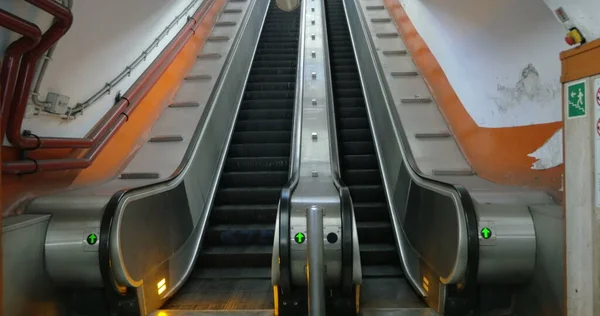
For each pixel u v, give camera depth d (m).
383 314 2.90
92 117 3.55
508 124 3.34
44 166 2.77
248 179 4.95
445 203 2.80
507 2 2.90
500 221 2.56
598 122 1.80
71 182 3.24
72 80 3.21
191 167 4.04
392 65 5.96
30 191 2.81
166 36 5.16
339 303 2.91
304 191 3.44
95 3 3.34
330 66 6.86
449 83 4.62
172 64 5.32
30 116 2.77
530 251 2.52
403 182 4.07
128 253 2.62
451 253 2.64
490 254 2.53
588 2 1.80
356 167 5.24
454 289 2.76
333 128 5.12
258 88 6.78
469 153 4.07
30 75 2.56
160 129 4.66
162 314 2.87
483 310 2.82
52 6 2.41
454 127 4.48
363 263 3.96
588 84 1.85
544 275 2.44
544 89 2.84
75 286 2.68
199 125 4.58
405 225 3.90
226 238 4.18
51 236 2.59
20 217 2.52
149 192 3.01
